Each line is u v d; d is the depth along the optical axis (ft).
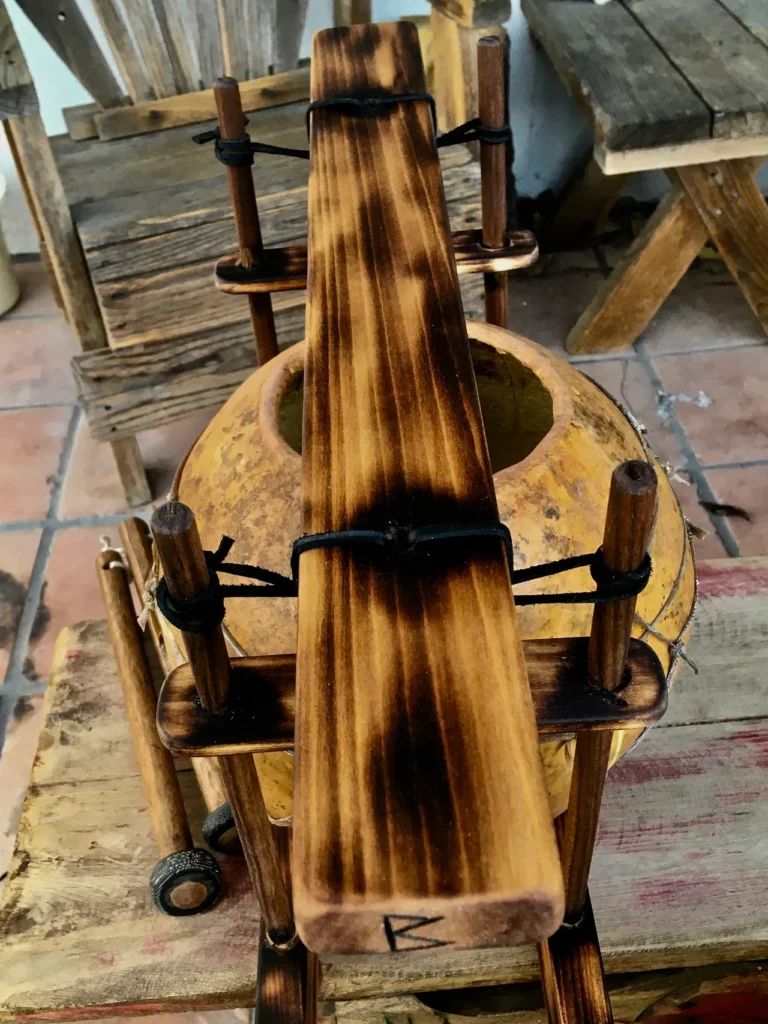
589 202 6.47
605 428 2.33
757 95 4.64
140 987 2.61
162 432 5.66
